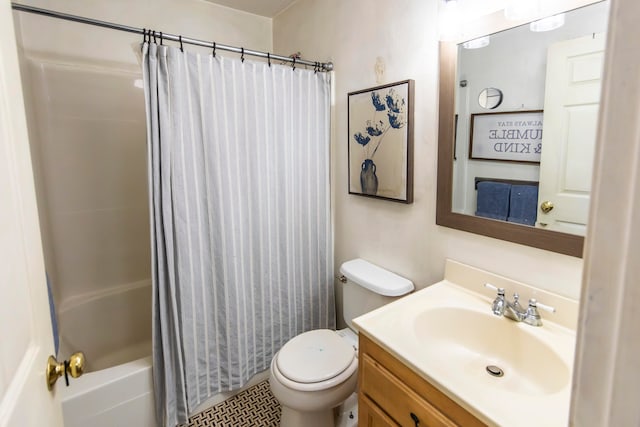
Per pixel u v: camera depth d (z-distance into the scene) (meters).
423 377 0.93
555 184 1.09
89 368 1.99
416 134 1.52
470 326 1.23
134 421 1.55
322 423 1.52
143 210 2.22
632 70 0.29
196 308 1.66
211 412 1.77
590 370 0.35
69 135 1.93
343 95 1.91
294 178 1.91
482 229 1.29
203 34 2.21
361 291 1.73
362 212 1.88
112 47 1.98
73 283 2.03
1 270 0.52
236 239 1.73
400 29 1.53
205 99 1.55
